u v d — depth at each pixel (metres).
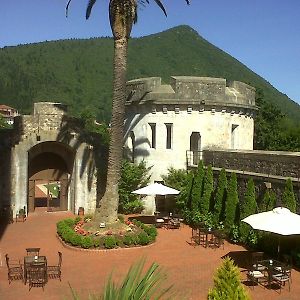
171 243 24.89
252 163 26.05
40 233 27.89
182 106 32.78
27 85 107.62
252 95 35.75
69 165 36.53
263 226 18.34
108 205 25.88
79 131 34.56
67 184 36.75
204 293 16.64
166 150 33.31
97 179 34.94
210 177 28.80
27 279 18.11
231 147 34.28
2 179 32.38
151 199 34.66
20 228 29.56
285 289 17.33
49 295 16.53
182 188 31.48
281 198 22.66
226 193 26.73
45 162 36.19
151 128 34.16
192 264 20.62
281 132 51.53
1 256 22.14
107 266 20.36
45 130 33.62
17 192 32.94
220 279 10.12
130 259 21.58
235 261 21.17
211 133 33.00
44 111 33.59
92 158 34.78
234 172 25.91
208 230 24.59
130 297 7.55
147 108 33.81
